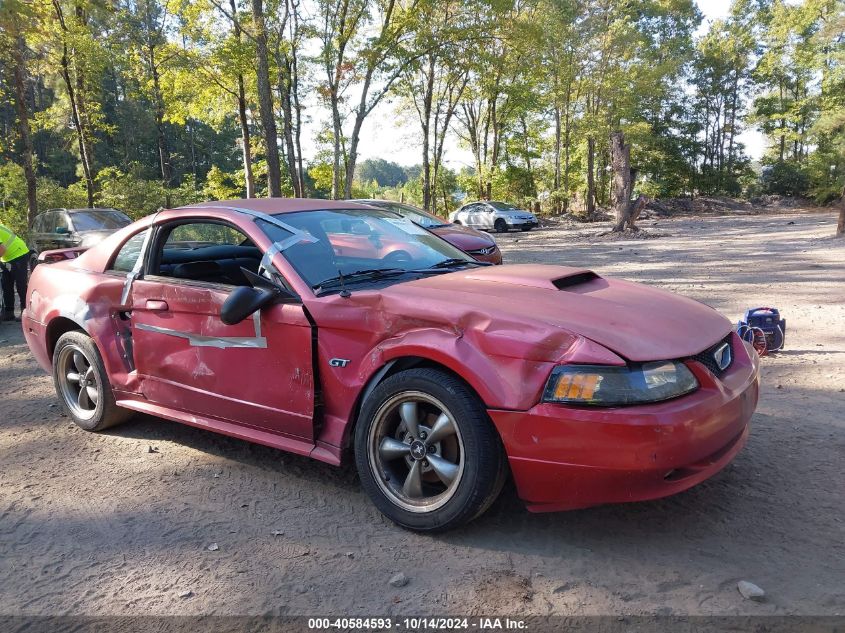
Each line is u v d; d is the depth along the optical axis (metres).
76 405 4.68
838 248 15.46
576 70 36.81
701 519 3.08
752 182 57.41
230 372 3.59
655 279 11.41
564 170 43.50
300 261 3.51
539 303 2.99
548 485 2.71
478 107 42.34
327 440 3.28
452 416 2.84
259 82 22.00
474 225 30.14
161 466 3.95
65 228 13.27
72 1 23.28
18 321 9.48
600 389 2.57
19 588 2.74
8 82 23.86
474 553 2.86
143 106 61.31
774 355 6.01
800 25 49.69
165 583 2.72
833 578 2.56
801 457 3.74
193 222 3.97
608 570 2.68
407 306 3.01
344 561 2.84
